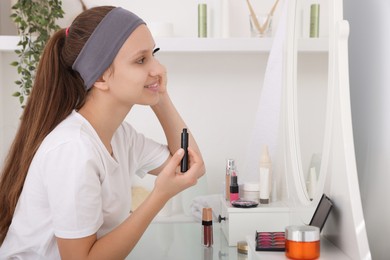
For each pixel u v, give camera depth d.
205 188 2.13
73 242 0.97
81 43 1.03
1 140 2.32
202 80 2.38
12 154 1.10
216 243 1.49
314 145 1.13
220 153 2.40
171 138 1.34
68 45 1.05
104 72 1.03
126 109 1.08
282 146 1.52
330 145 1.01
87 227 0.97
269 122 1.62
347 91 0.91
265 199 1.50
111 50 1.01
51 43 1.08
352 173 0.90
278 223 1.45
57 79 1.07
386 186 0.92
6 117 2.34
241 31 2.34
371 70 0.97
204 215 1.47
